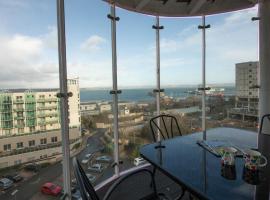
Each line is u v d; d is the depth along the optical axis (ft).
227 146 5.86
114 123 9.27
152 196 5.51
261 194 3.51
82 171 3.67
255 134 7.52
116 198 7.62
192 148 5.99
